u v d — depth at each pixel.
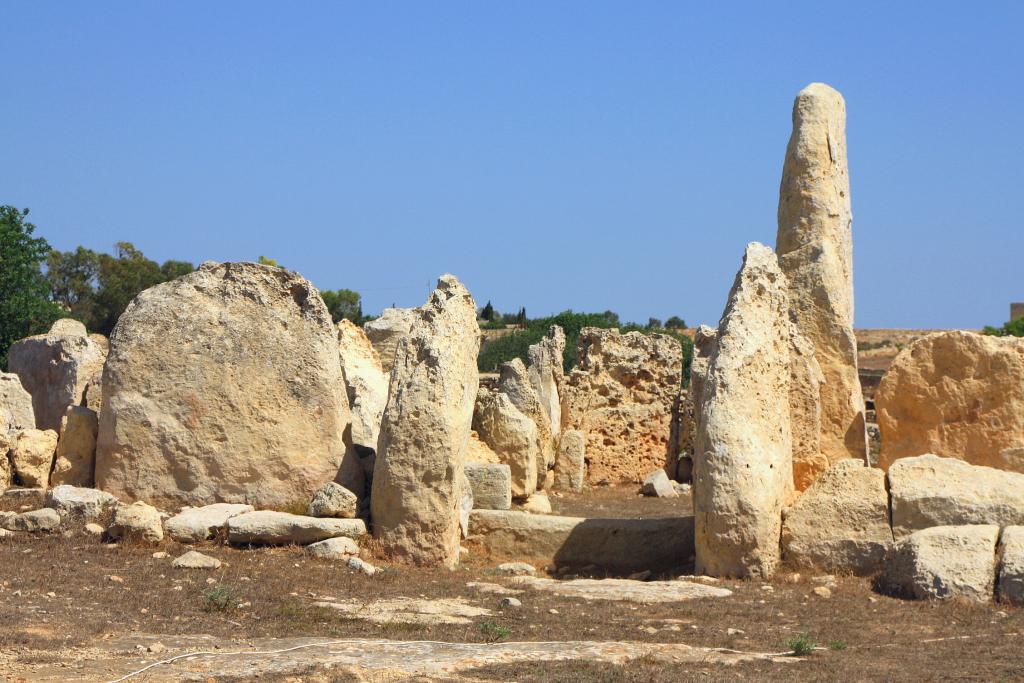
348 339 23.00
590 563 16.39
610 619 11.94
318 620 11.33
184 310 16.50
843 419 17.27
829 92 18.14
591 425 29.11
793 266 17.69
